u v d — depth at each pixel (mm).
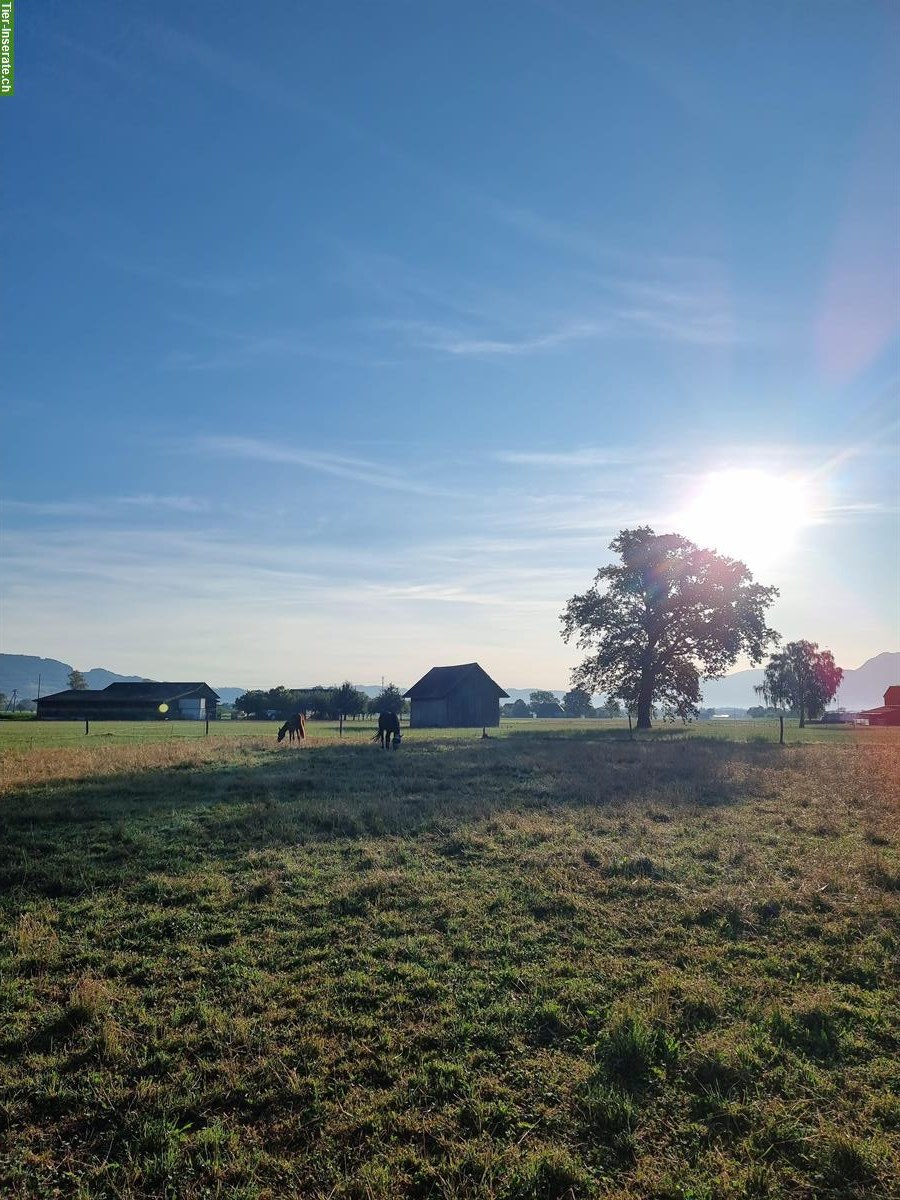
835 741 39250
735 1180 4707
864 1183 4680
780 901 9438
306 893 9844
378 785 18281
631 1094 5590
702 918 9070
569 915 9156
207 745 30453
